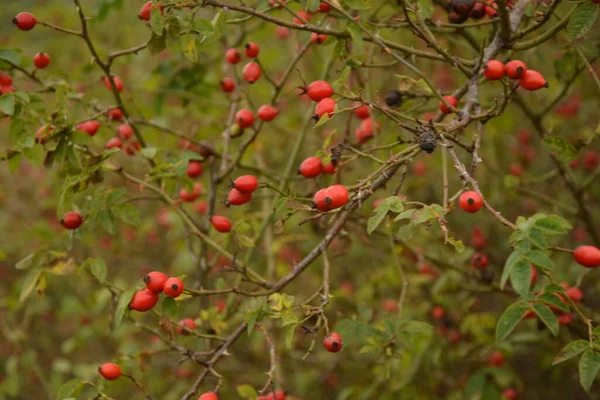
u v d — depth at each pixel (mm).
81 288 5305
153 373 4766
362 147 3344
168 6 2457
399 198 2012
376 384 3852
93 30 5414
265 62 5004
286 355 4789
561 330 3869
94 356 5570
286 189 3568
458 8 2859
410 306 4168
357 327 2957
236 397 4488
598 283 4203
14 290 4727
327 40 2760
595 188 4672
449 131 2189
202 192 3850
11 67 2973
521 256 1757
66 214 2863
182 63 4035
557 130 4488
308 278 4898
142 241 5574
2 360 5539
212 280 4680
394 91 2889
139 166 5047
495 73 2350
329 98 2363
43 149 2893
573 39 2377
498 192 4707
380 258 4316
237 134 3309
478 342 3795
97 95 4535
